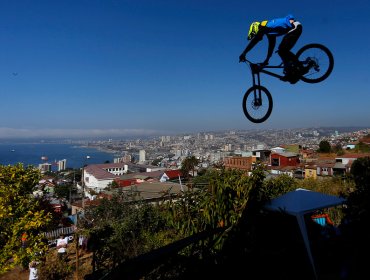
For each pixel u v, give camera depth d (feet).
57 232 58.23
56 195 142.61
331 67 17.69
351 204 15.39
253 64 18.52
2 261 32.09
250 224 19.42
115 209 43.91
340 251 17.61
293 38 16.83
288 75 17.42
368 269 13.98
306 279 16.84
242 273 16.51
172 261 13.76
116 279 6.68
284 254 18.52
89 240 35.70
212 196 20.48
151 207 34.27
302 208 19.61
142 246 26.86
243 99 20.31
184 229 20.80
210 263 15.96
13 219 34.09
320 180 40.70
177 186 91.15
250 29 17.72
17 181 35.42
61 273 36.42
